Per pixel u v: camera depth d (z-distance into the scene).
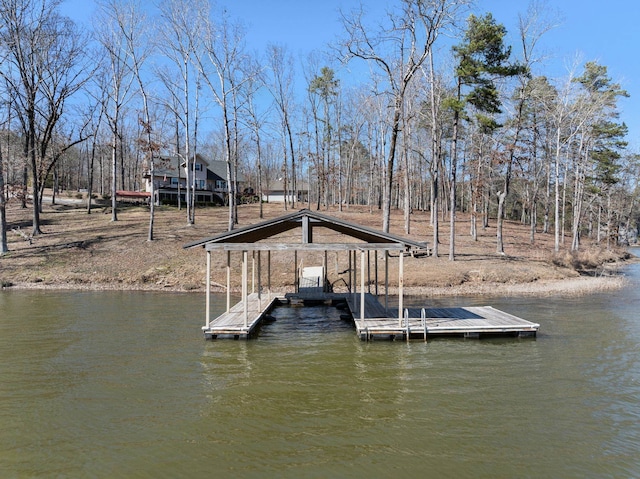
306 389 9.05
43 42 30.47
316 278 20.69
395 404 8.27
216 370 10.26
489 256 28.09
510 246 33.56
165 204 53.97
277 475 5.91
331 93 51.78
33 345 12.33
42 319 15.70
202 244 13.15
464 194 60.88
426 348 12.16
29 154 31.48
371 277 23.31
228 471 6.01
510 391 8.91
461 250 29.91
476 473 5.93
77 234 30.92
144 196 55.09
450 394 8.76
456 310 15.90
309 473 5.96
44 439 6.91
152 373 10.03
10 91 30.38
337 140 58.38
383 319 14.39
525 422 7.50
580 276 26.55
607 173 41.03
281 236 31.48
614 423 7.46
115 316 16.27
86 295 21.02
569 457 6.35
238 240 15.23
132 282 23.80
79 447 6.66
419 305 18.31
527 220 66.19
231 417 7.71
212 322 13.97
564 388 9.08
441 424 7.42
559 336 13.40
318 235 31.88
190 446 6.70
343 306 19.00
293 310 18.34
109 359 11.08
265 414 7.84
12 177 41.00
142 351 11.80
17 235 30.78
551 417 7.70
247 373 10.05
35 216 30.56
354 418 7.66
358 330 13.11
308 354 11.59
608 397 8.60
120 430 7.22
